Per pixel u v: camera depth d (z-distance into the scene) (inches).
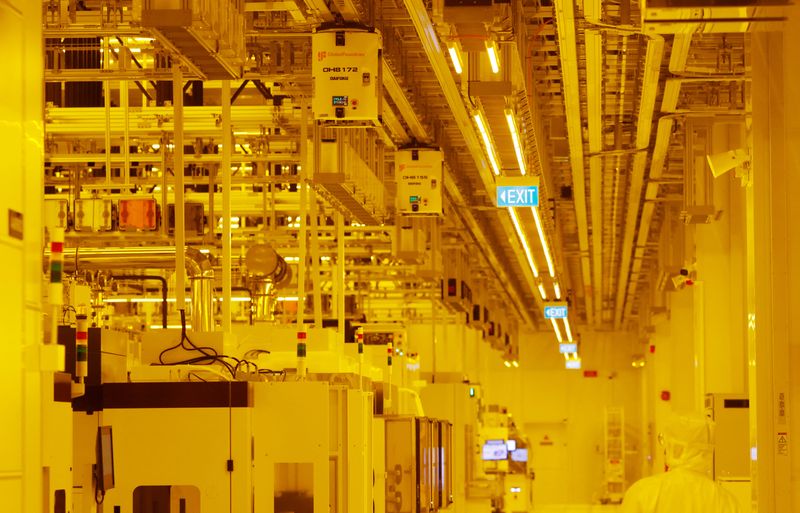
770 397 257.8
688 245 746.2
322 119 348.2
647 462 1496.1
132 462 270.5
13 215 169.9
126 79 405.7
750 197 265.4
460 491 725.9
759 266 259.8
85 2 402.3
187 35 259.0
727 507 222.5
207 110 477.7
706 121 565.6
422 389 733.3
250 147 555.2
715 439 496.1
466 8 342.6
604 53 475.5
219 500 269.3
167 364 296.7
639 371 1676.9
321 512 275.1
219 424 270.5
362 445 312.0
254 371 310.7
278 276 520.7
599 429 1665.8
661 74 519.2
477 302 1082.7
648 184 721.6
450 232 834.2
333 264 793.6
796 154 253.6
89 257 370.6
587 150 642.2
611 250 1057.5
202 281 338.0
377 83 348.2
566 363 1599.4
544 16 442.9
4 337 165.8
